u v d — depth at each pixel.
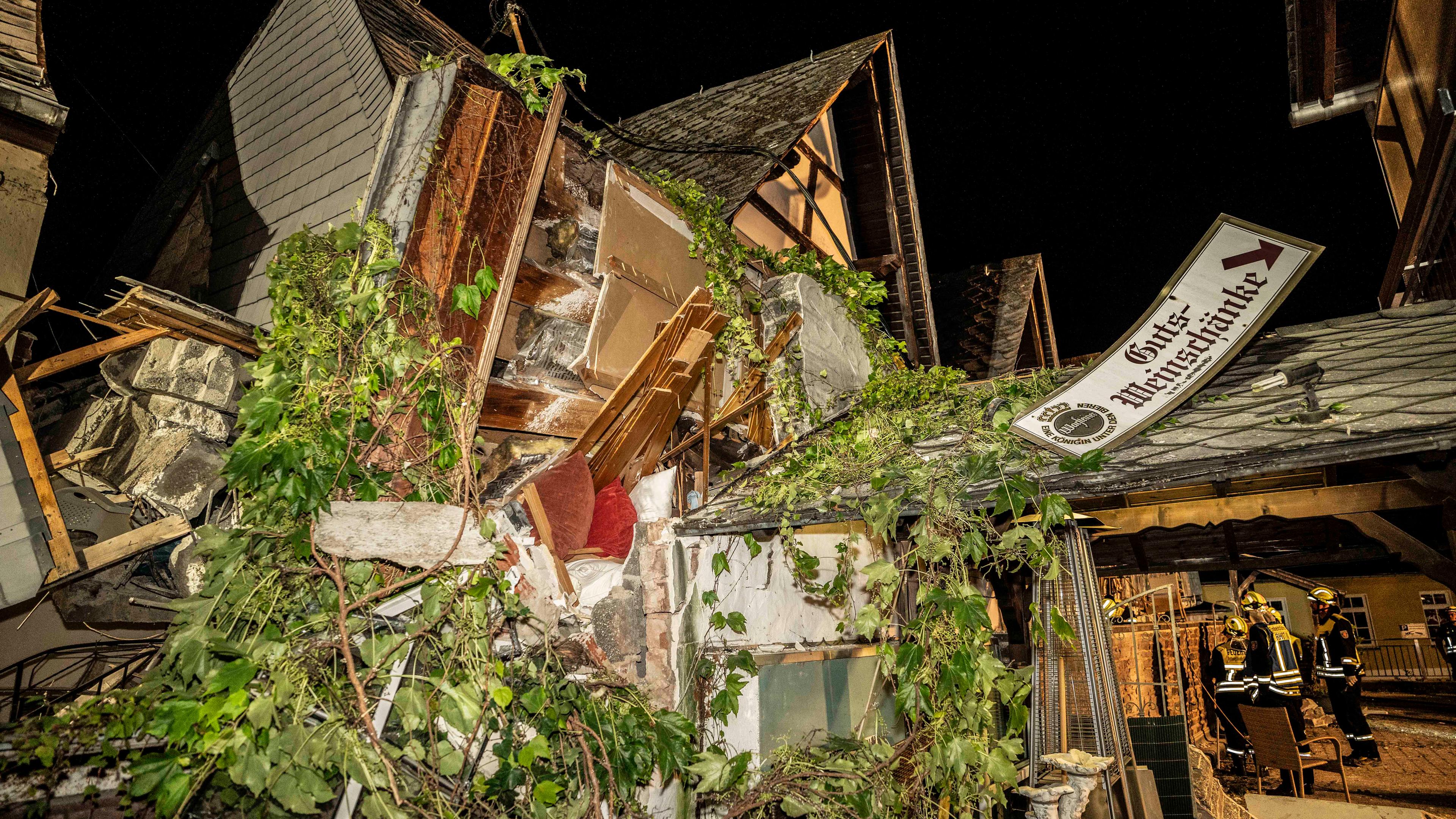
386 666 3.15
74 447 5.28
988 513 4.35
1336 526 7.61
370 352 3.71
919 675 4.05
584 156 5.21
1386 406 3.73
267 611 3.14
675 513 5.01
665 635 4.42
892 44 10.06
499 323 4.32
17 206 5.08
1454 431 3.26
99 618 5.10
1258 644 10.11
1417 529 5.55
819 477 4.93
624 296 5.33
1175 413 4.52
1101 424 4.23
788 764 4.28
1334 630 10.79
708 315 5.06
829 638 5.78
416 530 3.38
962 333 12.60
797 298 6.95
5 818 2.71
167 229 8.70
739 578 5.04
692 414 5.85
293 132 7.64
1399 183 9.20
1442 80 6.33
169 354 5.15
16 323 4.47
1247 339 3.89
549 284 4.88
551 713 3.42
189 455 5.08
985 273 13.88
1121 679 11.74
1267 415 4.11
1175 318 4.00
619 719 3.74
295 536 3.17
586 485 4.38
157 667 3.54
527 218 4.55
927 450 4.96
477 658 3.31
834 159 10.28
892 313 10.57
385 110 6.43
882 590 4.29
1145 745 7.25
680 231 5.96
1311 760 8.71
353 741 2.88
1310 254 3.63
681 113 10.40
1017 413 4.71
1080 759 5.35
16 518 4.36
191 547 5.06
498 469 4.74
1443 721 14.51
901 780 4.82
